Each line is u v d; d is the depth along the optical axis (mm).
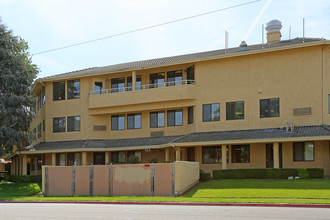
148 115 40281
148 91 38531
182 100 37438
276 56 34188
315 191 23062
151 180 26453
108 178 27875
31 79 40281
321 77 32438
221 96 35938
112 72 40312
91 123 41906
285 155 33188
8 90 38688
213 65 36562
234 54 35094
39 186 33906
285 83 33625
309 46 32750
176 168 25812
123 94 39781
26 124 39906
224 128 35500
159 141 37625
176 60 38438
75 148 39188
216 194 24359
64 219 14539
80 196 27719
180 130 38344
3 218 15047
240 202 20344
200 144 33000
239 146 35250
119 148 38688
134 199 23469
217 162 35875
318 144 31797
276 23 39406
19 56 40062
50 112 44125
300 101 32938
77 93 42844
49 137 43875
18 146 39781
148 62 41531
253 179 29656
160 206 20125
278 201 20328
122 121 41688
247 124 34656
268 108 34094
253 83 34844
